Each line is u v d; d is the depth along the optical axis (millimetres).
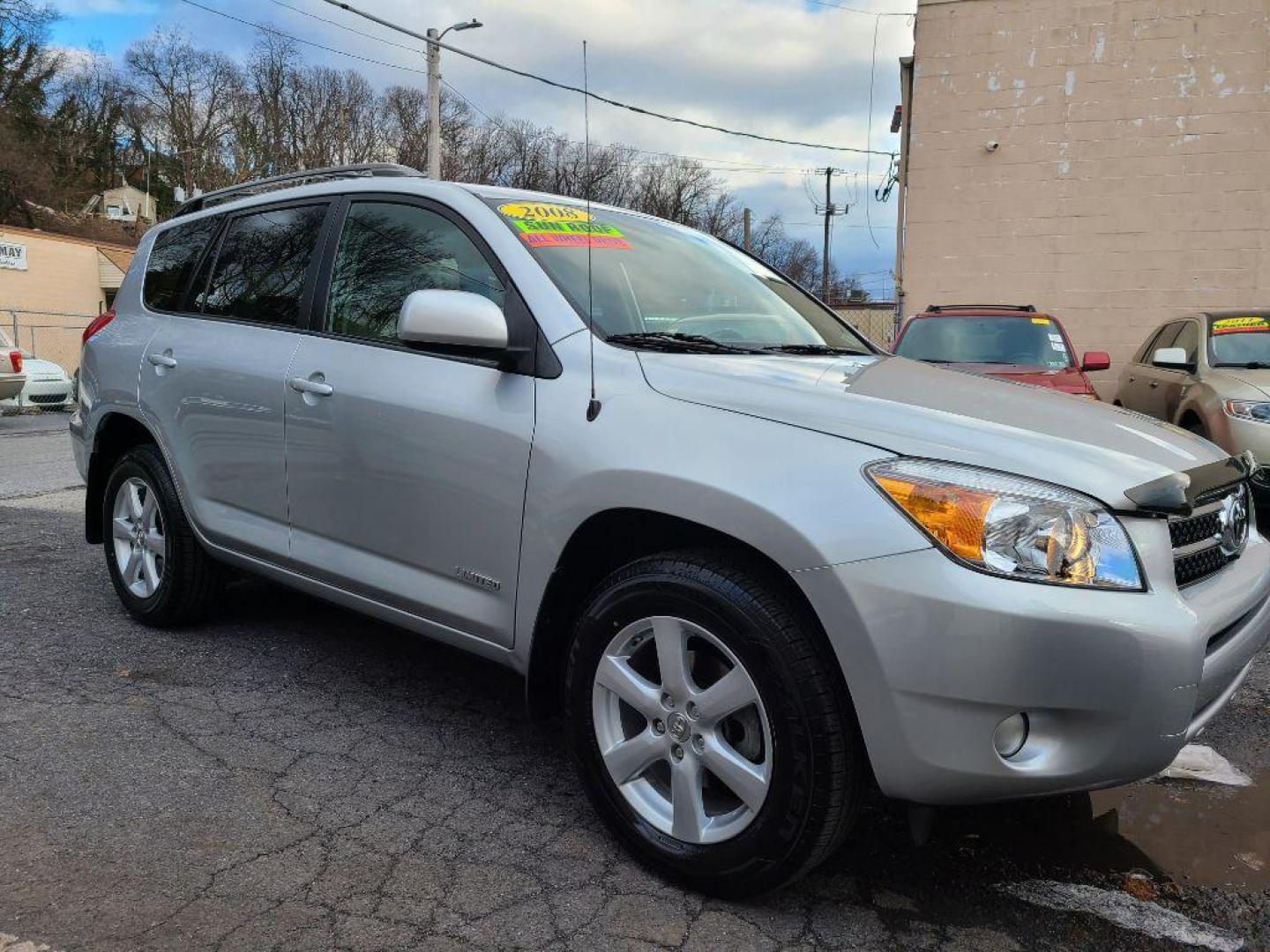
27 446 11023
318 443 3184
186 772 2875
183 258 4148
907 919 2285
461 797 2795
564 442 2525
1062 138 12523
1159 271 12367
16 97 51406
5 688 3467
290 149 55656
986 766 2002
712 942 2160
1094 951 2186
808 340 3314
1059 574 1979
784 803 2133
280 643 4035
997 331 8188
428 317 2578
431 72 18266
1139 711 1979
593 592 2545
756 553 2248
